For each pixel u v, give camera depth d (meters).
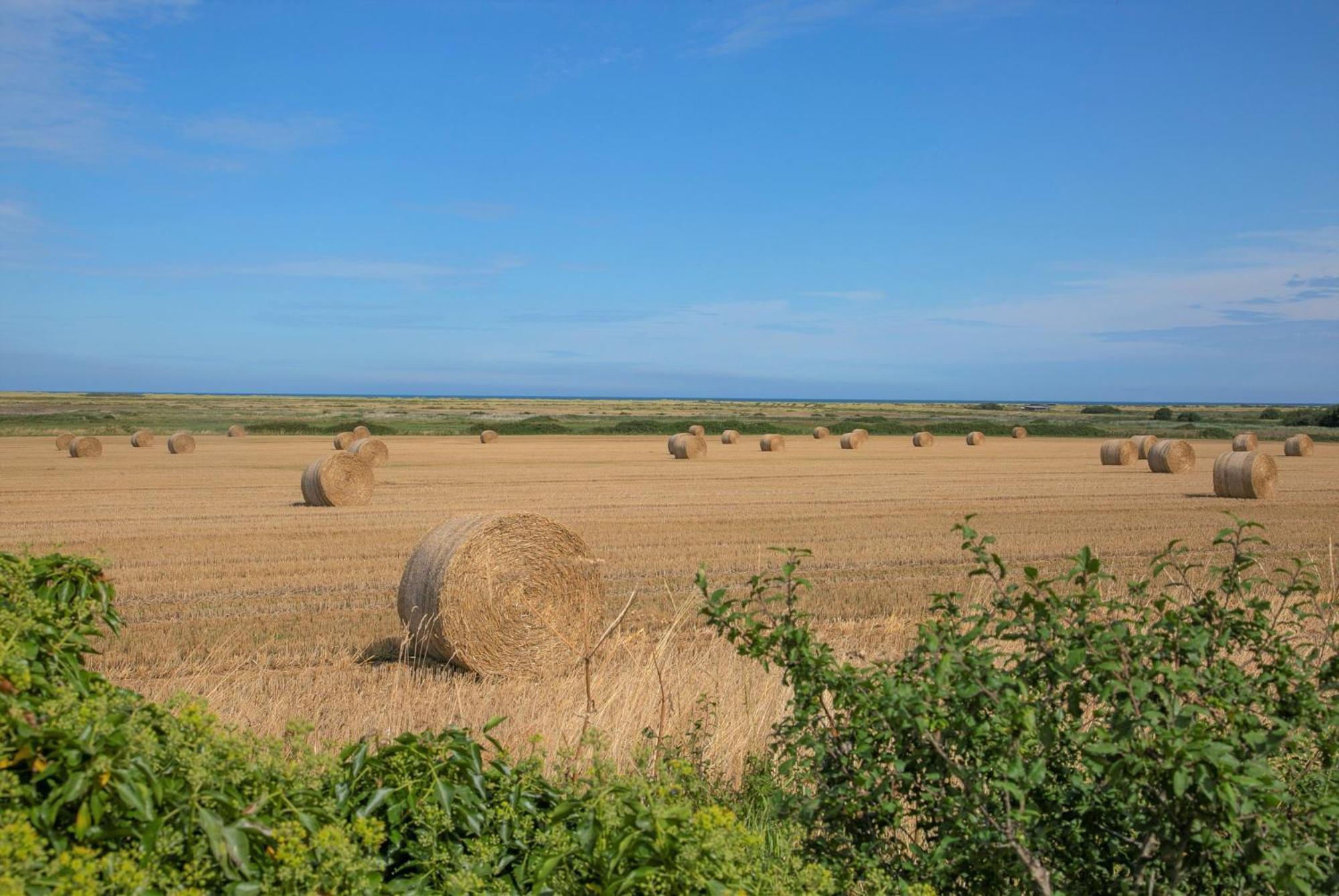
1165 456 40.84
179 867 2.87
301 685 9.49
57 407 134.75
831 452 56.19
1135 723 3.17
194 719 3.13
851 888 3.77
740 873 3.14
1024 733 3.48
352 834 3.24
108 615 4.17
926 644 3.72
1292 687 4.01
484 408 164.38
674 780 4.75
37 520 24.31
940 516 24.98
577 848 3.24
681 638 11.30
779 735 4.40
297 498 30.16
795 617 4.23
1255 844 3.08
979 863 3.51
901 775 3.62
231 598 14.49
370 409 147.12
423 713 7.80
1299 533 21.25
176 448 53.28
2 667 3.04
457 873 3.31
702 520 24.17
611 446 62.97
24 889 2.43
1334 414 100.56
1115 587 12.11
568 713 6.50
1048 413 153.25
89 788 2.75
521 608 11.23
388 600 14.35
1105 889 3.58
